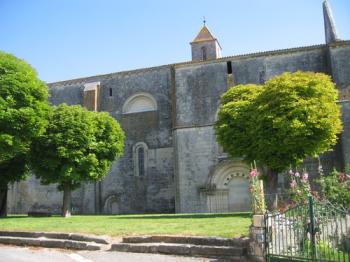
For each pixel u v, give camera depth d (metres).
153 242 11.97
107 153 27.03
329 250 9.36
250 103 22.95
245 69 29.98
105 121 27.31
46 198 35.03
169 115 32.75
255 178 10.99
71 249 12.56
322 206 9.88
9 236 14.59
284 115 20.70
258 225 10.36
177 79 31.20
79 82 35.97
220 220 16.19
